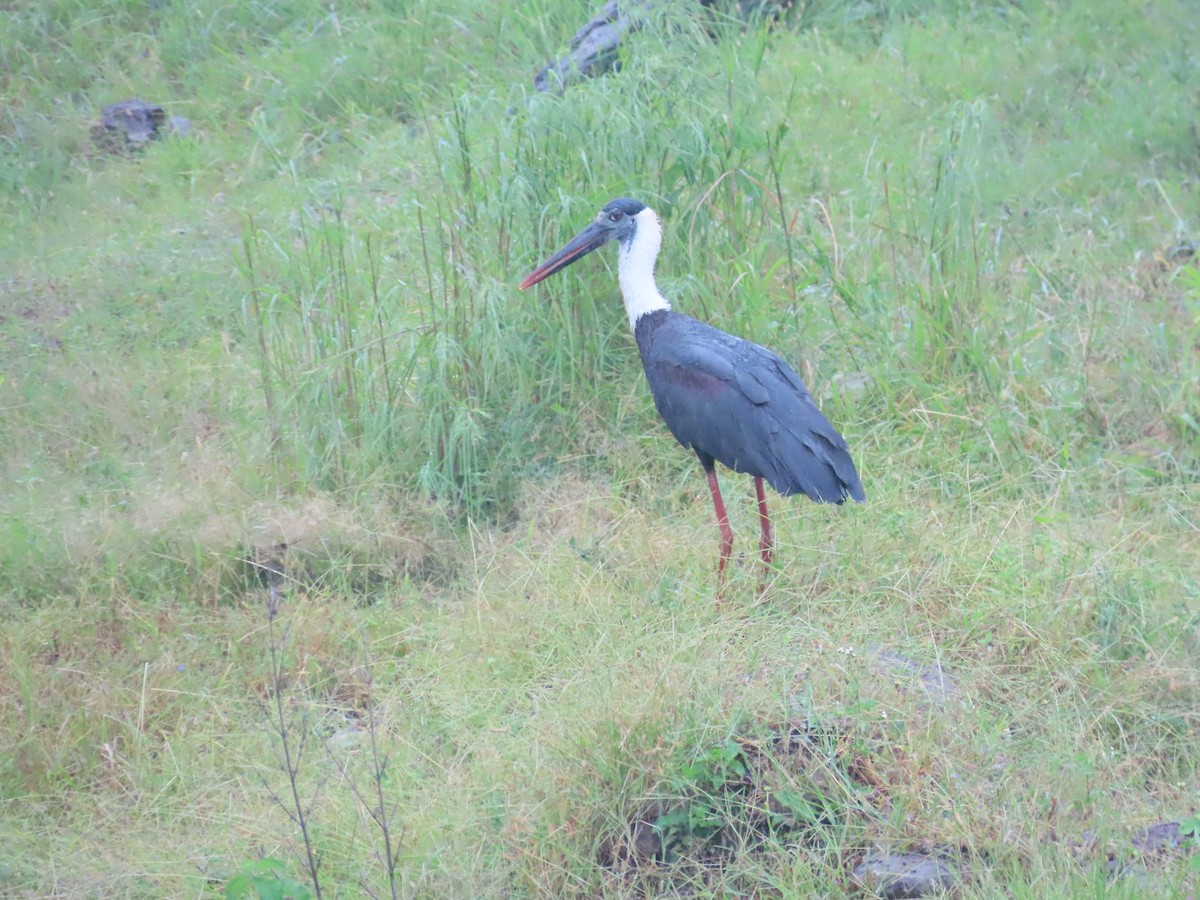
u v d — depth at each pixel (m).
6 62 18.89
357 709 9.12
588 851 7.63
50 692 8.93
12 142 17.14
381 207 15.26
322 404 11.55
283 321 13.00
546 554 10.41
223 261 14.60
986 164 15.48
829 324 12.33
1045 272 13.66
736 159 12.67
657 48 12.75
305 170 16.55
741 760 7.98
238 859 7.70
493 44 18.28
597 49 16.36
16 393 12.32
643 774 7.77
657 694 8.16
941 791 7.68
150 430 12.02
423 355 11.69
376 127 17.36
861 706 8.17
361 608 10.23
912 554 10.07
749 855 7.59
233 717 8.99
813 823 7.63
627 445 11.53
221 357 12.98
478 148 12.92
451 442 11.02
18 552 10.27
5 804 8.12
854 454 11.24
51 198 16.20
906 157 15.67
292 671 9.30
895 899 7.18
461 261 11.89
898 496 10.84
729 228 12.38
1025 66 17.80
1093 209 14.76
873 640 9.20
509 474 11.38
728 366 9.70
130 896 7.57
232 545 10.52
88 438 11.90
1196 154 15.71
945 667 9.02
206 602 10.10
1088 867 7.17
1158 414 11.84
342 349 11.75
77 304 13.92
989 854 7.32
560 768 8.00
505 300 11.43
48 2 19.73
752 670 8.68
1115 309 13.17
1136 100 16.72
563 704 8.61
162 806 8.20
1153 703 8.61
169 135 17.41
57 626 9.58
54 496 11.02
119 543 10.44
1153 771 8.16
